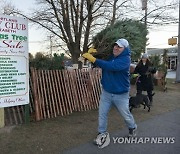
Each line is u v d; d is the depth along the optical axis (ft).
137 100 24.70
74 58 32.32
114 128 19.11
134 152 14.51
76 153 14.30
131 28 27.91
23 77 18.49
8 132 17.49
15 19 17.70
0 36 17.07
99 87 26.61
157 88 44.04
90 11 31.22
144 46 32.63
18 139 16.28
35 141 16.01
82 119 21.58
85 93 25.44
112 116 22.74
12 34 17.63
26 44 18.44
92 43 29.89
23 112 19.89
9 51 17.57
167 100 33.30
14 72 17.97
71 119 21.50
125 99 15.62
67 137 16.89
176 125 20.45
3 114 18.39
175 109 27.50
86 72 25.72
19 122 19.61
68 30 32.91
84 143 15.85
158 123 21.01
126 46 15.16
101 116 15.70
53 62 25.53
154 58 52.01
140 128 19.34
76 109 24.54
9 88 17.81
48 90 22.00
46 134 17.38
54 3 33.32
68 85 24.00
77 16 32.19
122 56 15.02
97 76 26.61
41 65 24.77
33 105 20.80
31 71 20.89
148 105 25.62
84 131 18.24
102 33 28.43
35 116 20.62
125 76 15.25
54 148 14.98
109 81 15.28
